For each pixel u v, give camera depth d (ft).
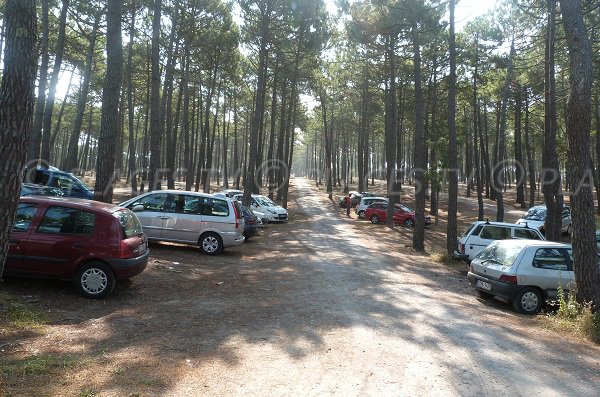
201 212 43.78
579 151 27.02
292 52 96.68
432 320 23.68
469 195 164.14
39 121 58.95
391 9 61.52
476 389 14.66
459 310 26.81
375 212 101.30
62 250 24.04
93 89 114.52
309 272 37.81
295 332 20.16
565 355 19.33
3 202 14.05
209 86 119.34
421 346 18.94
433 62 93.45
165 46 82.94
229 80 122.31
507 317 26.71
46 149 64.59
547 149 54.90
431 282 37.88
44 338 17.72
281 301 26.55
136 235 26.81
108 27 38.42
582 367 17.84
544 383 15.67
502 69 88.74
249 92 145.48
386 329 21.35
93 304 23.47
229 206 44.57
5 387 12.72
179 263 37.09
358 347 18.34
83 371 14.42
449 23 55.52
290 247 55.88
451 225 54.65
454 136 55.42
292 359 16.63
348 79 119.34
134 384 13.57
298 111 157.99
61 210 24.72
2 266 14.17
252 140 79.30
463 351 18.65
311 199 162.81
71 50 86.79
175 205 43.91
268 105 155.63
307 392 13.75
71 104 132.67
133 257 25.22
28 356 15.56
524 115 134.21
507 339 21.06
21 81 14.32
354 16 68.74
